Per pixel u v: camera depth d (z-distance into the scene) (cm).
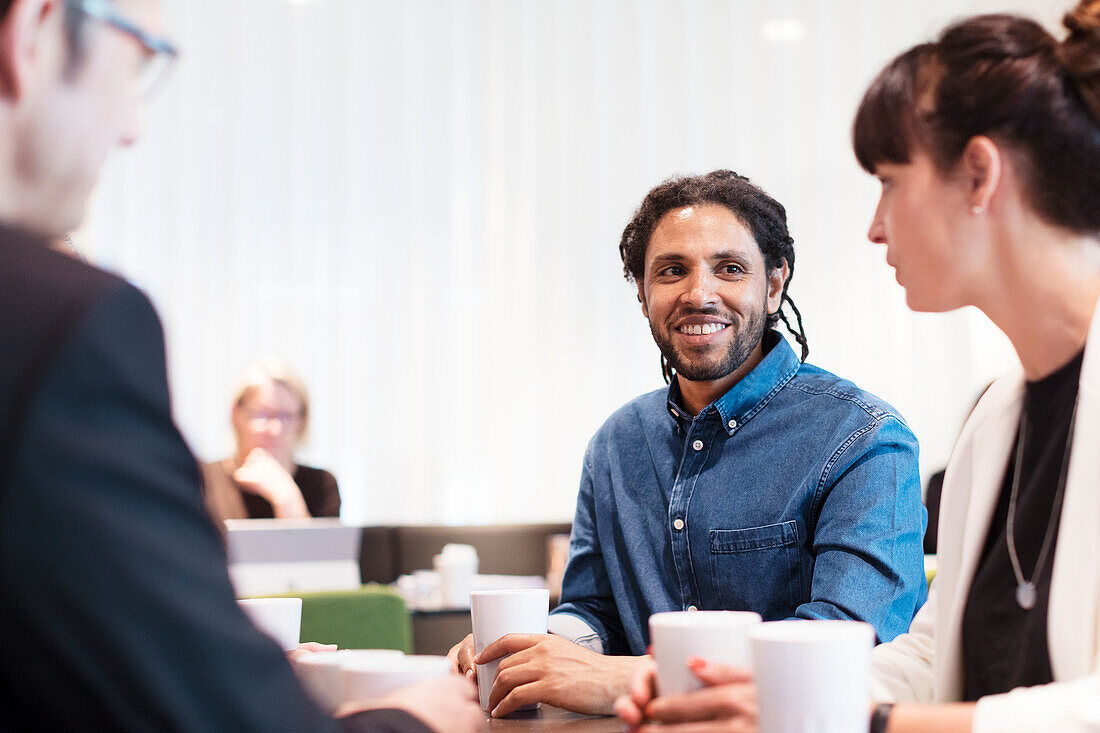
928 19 519
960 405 498
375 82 494
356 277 489
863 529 135
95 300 59
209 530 63
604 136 505
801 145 512
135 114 71
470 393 492
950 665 97
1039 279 85
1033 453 94
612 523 165
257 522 223
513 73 502
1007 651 92
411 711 77
